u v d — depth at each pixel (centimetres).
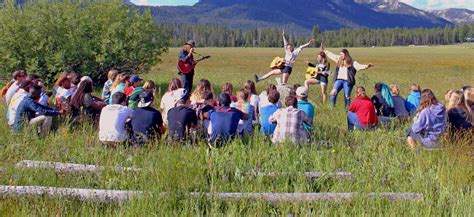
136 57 2211
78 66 2172
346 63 1453
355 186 658
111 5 2212
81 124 1001
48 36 2116
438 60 7694
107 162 735
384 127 1068
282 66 1738
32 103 931
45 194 586
